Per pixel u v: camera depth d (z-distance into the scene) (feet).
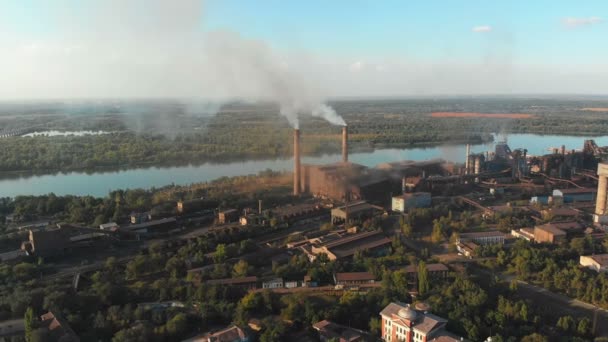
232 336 608.60
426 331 589.73
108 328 652.48
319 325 651.25
